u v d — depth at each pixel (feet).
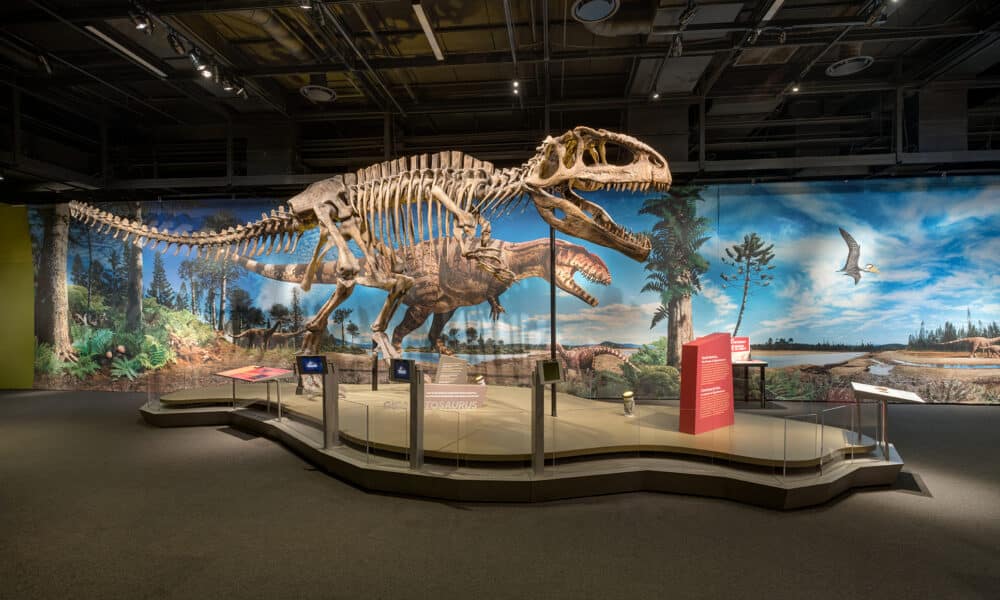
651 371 25.58
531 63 22.57
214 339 28.68
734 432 14.89
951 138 23.71
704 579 8.84
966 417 21.84
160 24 18.21
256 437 18.69
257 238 22.00
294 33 20.47
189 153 29.53
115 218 22.24
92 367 29.30
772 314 25.26
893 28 19.39
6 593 8.44
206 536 10.54
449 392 17.71
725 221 25.40
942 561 9.51
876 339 24.95
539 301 26.23
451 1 18.75
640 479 12.91
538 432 12.44
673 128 24.95
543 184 15.42
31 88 23.70
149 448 17.25
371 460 13.71
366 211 19.71
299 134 28.02
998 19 18.45
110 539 10.43
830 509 11.91
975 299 24.57
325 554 9.73
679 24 17.80
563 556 9.64
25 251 29.71
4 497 12.81
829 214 25.04
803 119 25.45
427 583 8.70
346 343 27.89
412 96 25.17
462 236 17.20
